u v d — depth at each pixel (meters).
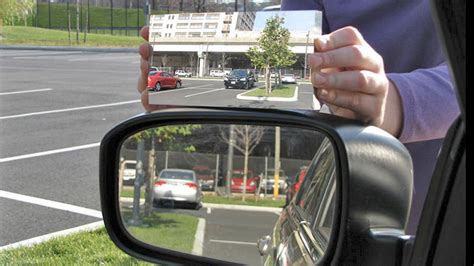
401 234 1.11
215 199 1.96
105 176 1.74
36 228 6.18
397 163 1.14
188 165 1.87
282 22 1.29
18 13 45.78
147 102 1.44
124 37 55.00
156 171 1.82
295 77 1.28
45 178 8.30
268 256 2.03
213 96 1.36
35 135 11.62
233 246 1.96
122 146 1.74
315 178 1.73
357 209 1.12
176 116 1.41
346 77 1.21
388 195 1.12
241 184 1.96
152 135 1.72
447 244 0.94
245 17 1.33
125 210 1.78
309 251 1.61
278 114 1.31
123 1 65.50
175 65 1.40
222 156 1.87
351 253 1.12
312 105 1.28
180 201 1.89
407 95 1.30
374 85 1.22
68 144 10.76
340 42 1.23
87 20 56.69
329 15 1.86
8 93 17.98
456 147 0.96
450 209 0.95
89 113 14.52
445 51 0.79
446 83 1.35
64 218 6.53
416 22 1.79
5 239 5.83
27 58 32.91
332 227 1.20
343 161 1.14
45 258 5.07
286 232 1.97
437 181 1.01
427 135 1.35
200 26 1.37
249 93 1.32
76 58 33.78
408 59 1.81
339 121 1.24
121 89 19.45
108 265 4.80
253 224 2.00
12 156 9.70
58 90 18.84
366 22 1.83
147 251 1.81
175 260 1.85
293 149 1.73
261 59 1.30
